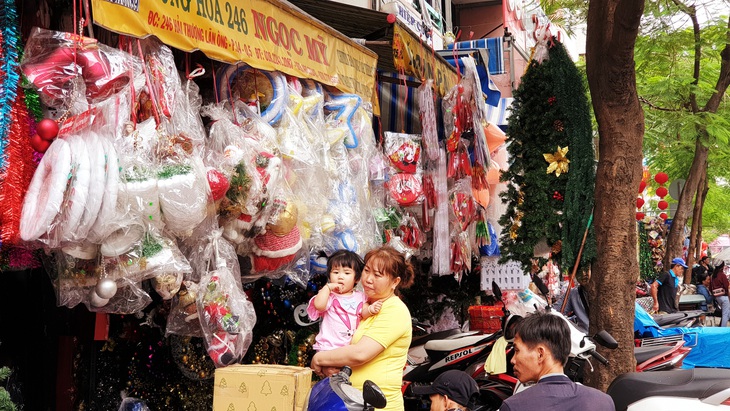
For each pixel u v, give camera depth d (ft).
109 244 12.03
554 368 12.06
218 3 14.98
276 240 15.84
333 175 18.75
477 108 25.75
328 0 21.54
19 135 11.54
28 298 15.42
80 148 11.40
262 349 18.97
